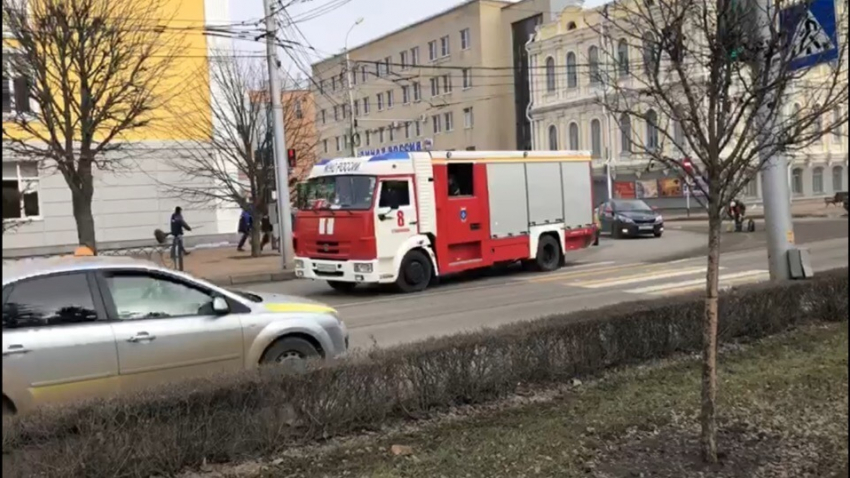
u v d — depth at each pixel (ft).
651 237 91.61
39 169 74.84
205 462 14.82
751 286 26.37
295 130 95.45
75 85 53.83
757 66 14.17
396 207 47.70
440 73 212.43
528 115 187.73
